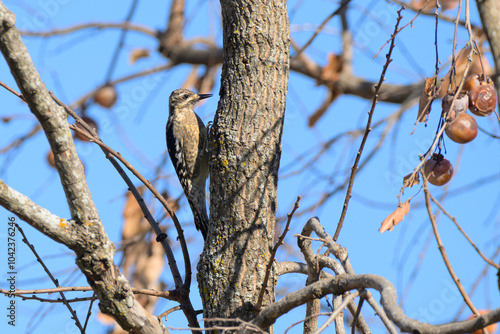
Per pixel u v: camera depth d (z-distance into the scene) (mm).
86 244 6273
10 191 5941
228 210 7684
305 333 7980
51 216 6141
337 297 6992
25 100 5957
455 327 4898
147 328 6711
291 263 8219
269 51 7781
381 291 5391
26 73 5770
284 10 7961
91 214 6277
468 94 6668
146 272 11375
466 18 6277
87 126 8594
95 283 6523
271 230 7766
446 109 6680
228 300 7504
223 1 7906
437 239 5516
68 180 6137
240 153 7695
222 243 7668
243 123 7730
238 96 7773
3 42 5621
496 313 4836
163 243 8438
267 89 7762
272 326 7641
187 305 7891
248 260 7578
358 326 7414
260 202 7668
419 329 4902
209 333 7543
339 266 6980
